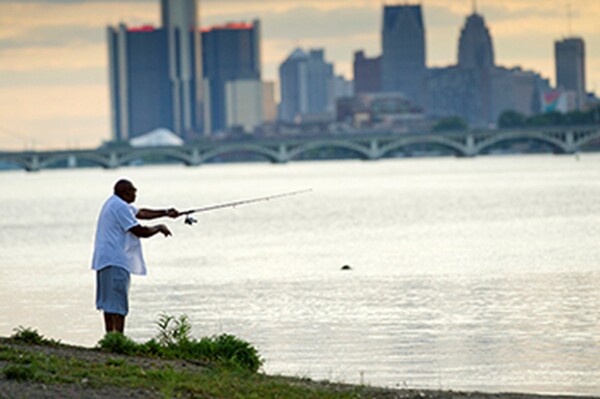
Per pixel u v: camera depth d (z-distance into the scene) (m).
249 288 136.00
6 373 55.03
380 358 87.19
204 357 67.19
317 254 185.75
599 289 128.50
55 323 108.12
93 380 55.50
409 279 143.25
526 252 181.50
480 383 77.31
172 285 140.00
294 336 98.38
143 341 96.25
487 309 113.50
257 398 55.31
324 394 57.72
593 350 89.25
